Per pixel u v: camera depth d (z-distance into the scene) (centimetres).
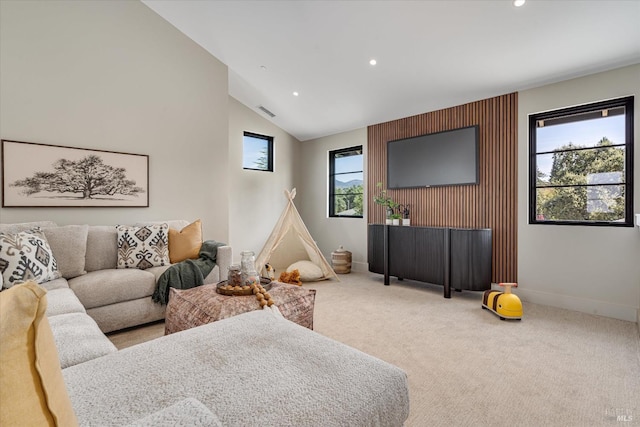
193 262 297
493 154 371
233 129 501
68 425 48
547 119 341
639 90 283
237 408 79
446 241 364
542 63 302
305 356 107
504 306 288
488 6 249
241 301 201
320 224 584
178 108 386
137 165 352
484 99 379
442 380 188
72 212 314
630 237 288
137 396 82
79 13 316
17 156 283
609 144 305
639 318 265
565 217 331
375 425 87
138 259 296
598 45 270
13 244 219
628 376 192
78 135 315
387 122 480
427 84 368
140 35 355
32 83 291
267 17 318
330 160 575
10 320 40
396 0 261
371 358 108
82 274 266
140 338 245
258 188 540
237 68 424
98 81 328
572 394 174
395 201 469
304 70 388
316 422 77
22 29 286
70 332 140
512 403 166
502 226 364
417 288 410
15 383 40
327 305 335
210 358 104
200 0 324
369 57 340
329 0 277
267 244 446
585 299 310
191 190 397
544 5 239
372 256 448
